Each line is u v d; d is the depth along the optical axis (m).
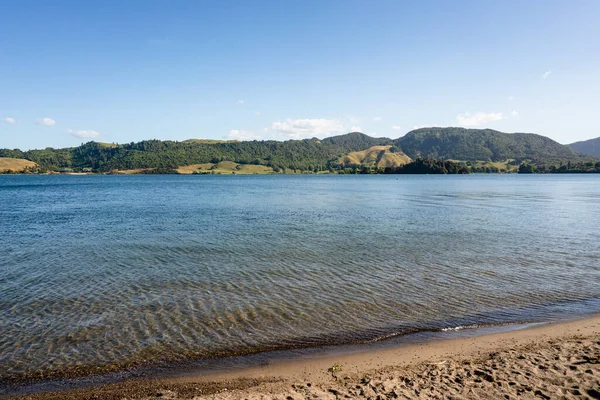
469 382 9.10
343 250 24.48
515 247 25.48
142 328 12.69
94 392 9.12
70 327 12.76
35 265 20.70
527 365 9.90
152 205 56.81
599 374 9.24
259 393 8.90
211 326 12.86
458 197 72.88
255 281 17.83
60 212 47.00
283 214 44.97
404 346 11.43
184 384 9.41
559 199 67.38
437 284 17.41
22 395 9.05
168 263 21.16
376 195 79.44
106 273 19.11
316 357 10.79
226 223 37.03
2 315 13.71
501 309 14.43
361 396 8.63
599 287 17.00
